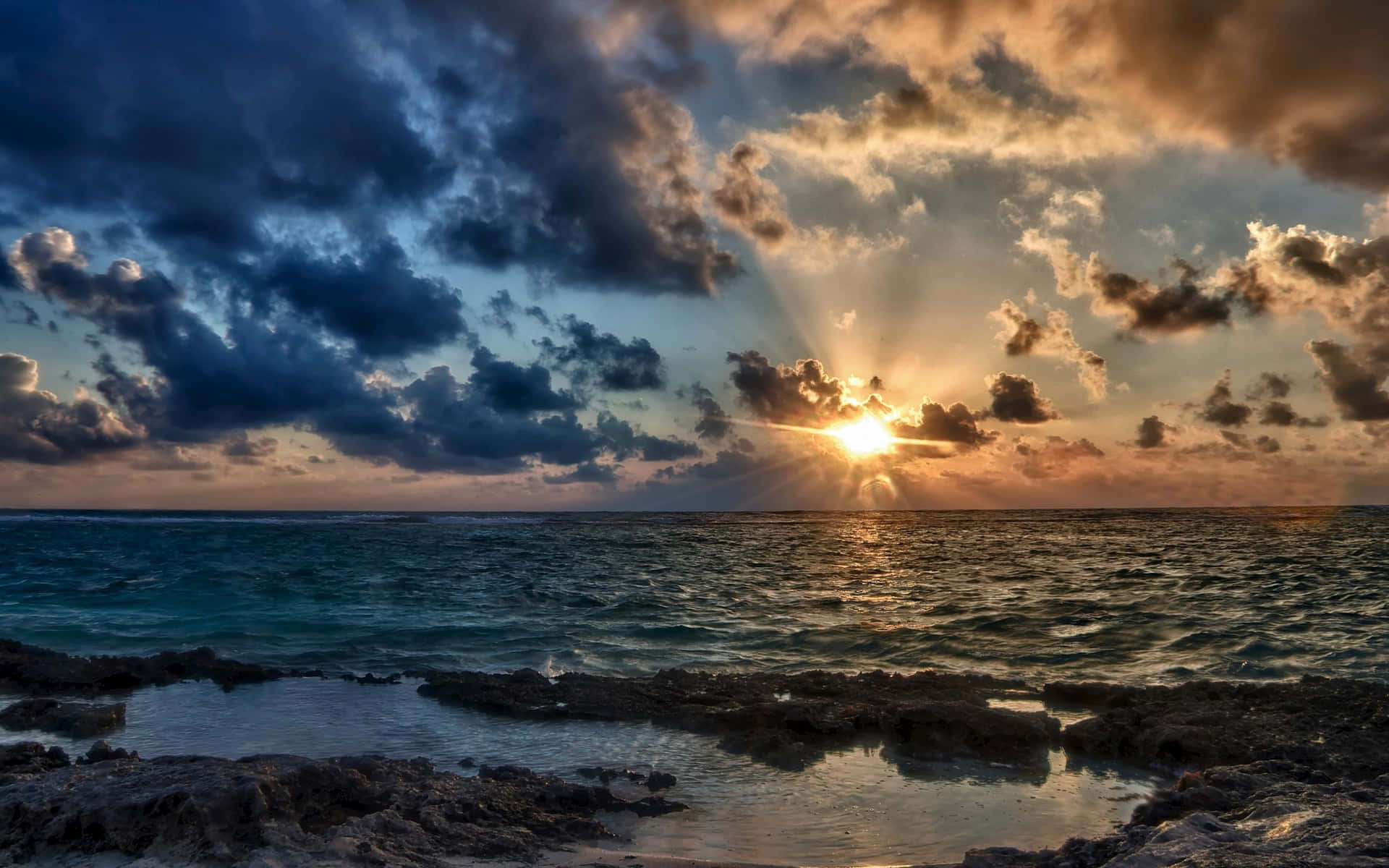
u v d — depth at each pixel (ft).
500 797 23.59
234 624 60.70
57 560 119.44
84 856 18.43
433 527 318.65
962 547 165.37
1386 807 19.07
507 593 77.41
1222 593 71.82
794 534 248.93
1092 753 30.71
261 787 20.52
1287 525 298.15
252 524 326.44
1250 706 34.32
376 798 22.77
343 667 47.26
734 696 38.17
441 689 39.86
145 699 39.29
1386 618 56.95
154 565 109.19
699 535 238.27
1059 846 21.49
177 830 18.99
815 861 20.36
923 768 29.04
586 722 34.99
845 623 59.57
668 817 23.73
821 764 29.43
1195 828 17.89
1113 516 490.90
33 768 25.03
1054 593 74.33
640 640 54.49
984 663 47.06
